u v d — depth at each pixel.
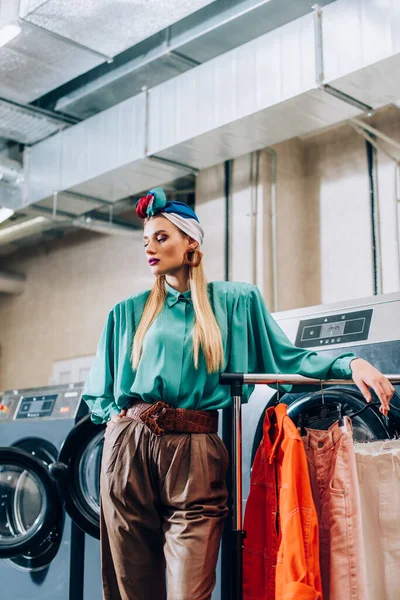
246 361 2.09
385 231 4.68
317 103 3.78
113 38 4.10
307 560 1.78
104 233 6.32
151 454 1.96
